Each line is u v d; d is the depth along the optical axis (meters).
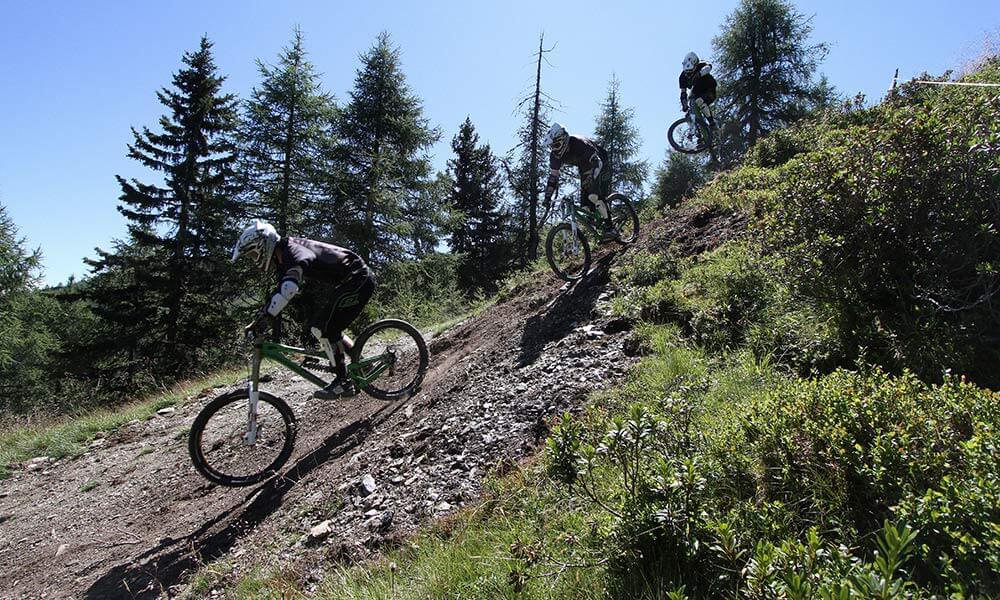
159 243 20.03
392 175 21.08
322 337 4.84
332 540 3.68
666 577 2.06
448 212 22.92
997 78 7.69
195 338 19.88
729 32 24.83
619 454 2.29
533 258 22.25
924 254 3.37
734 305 4.50
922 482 1.91
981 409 2.12
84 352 19.33
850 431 2.23
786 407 2.46
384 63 21.70
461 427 4.43
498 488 3.36
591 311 5.69
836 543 1.98
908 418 2.18
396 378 7.05
